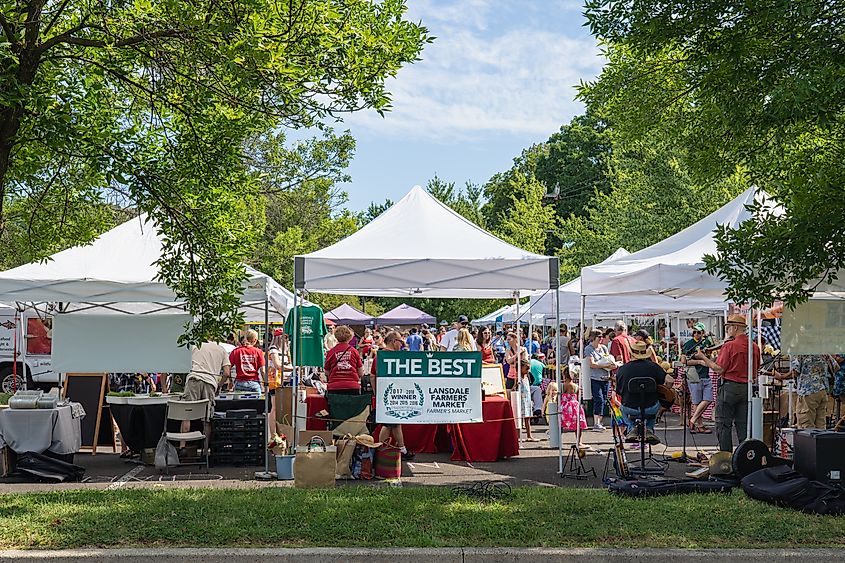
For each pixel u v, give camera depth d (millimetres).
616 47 11742
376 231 12133
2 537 7137
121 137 8602
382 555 6840
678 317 26531
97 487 10031
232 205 9234
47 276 11328
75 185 9914
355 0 8141
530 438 15148
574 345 21203
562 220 49969
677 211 29969
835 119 8203
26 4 8008
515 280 11148
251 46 7367
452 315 56000
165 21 8203
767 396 12773
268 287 11500
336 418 10836
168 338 12008
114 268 11797
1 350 21250
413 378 10703
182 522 7652
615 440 10625
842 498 8031
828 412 13039
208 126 8734
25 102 7660
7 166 8438
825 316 10578
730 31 8469
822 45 7926
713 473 9742
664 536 7266
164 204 8656
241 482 10477
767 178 10617
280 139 34000
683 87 11406
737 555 6801
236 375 13602
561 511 8141
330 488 9602
